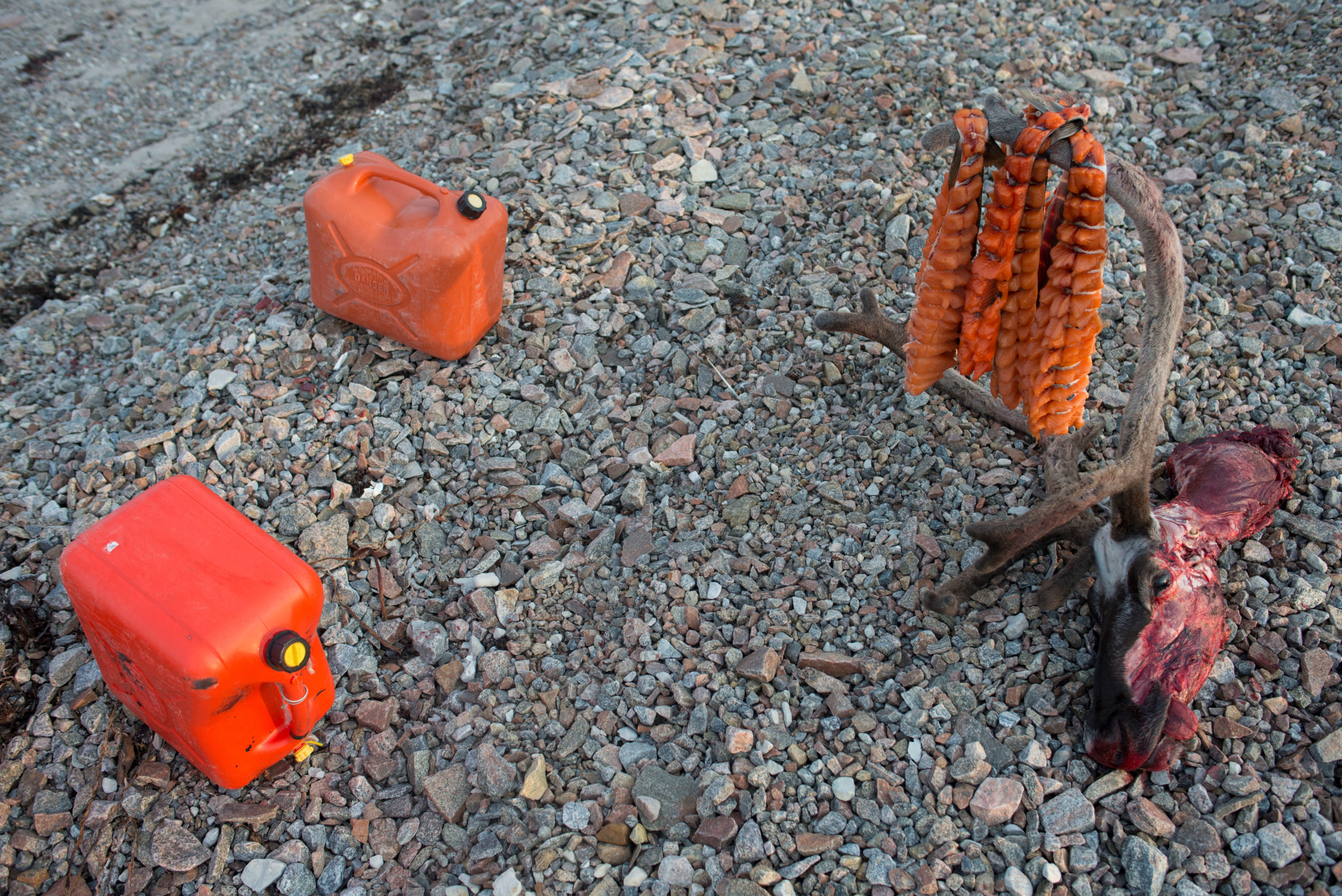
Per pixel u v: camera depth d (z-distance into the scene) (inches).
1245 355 120.9
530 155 145.3
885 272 131.2
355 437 118.6
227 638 90.5
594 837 97.4
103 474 117.3
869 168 139.4
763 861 95.5
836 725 101.7
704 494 115.9
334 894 96.4
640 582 110.7
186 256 148.8
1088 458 115.3
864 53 154.6
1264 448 108.0
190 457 118.0
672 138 145.2
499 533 114.2
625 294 130.9
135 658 93.0
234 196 159.6
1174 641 96.9
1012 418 116.2
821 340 126.2
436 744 102.9
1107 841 95.9
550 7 176.1
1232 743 98.9
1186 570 98.5
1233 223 132.4
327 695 100.0
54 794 100.6
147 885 97.0
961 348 102.3
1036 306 98.3
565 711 103.6
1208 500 104.0
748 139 145.6
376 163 120.0
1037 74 150.8
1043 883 94.0
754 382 123.6
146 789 100.3
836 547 111.2
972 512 112.0
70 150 167.9
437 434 119.8
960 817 97.2
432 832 98.3
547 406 122.0
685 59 155.1
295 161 164.6
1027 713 101.2
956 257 98.1
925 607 105.9
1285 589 105.0
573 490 116.8
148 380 126.9
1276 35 152.3
